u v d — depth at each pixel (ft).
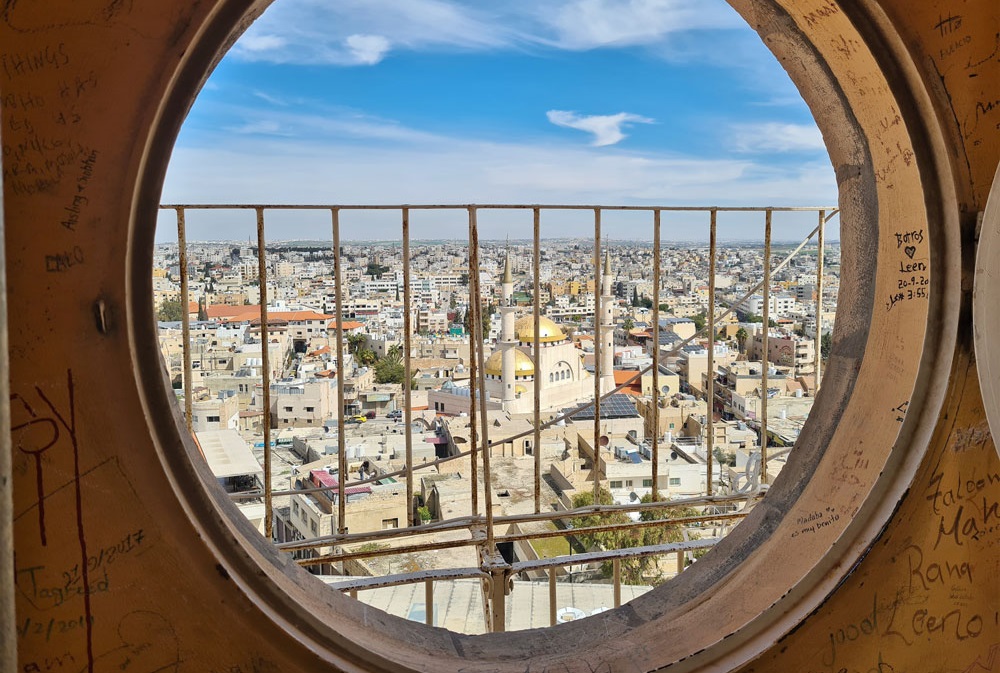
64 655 5.17
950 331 6.56
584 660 6.95
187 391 8.26
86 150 4.90
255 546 6.95
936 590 6.67
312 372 174.19
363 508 84.02
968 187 6.52
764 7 7.28
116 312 5.07
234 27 5.35
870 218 7.71
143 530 5.27
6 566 4.38
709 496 9.89
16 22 4.73
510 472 106.73
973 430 6.66
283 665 5.61
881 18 6.38
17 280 4.83
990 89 6.53
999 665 6.88
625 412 119.65
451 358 207.92
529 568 8.79
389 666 6.03
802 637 6.36
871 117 7.13
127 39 4.92
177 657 5.42
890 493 6.63
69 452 5.06
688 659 6.40
